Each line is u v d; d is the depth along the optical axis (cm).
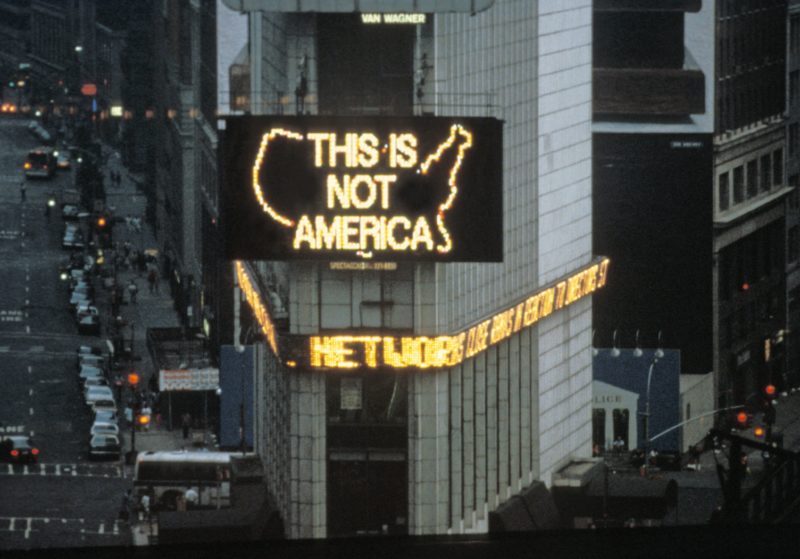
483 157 14025
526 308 16788
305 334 14800
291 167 14125
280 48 15088
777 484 7462
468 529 15638
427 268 14738
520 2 16875
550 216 18038
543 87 17712
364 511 14962
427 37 14650
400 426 14862
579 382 19200
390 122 14025
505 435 16575
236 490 17312
